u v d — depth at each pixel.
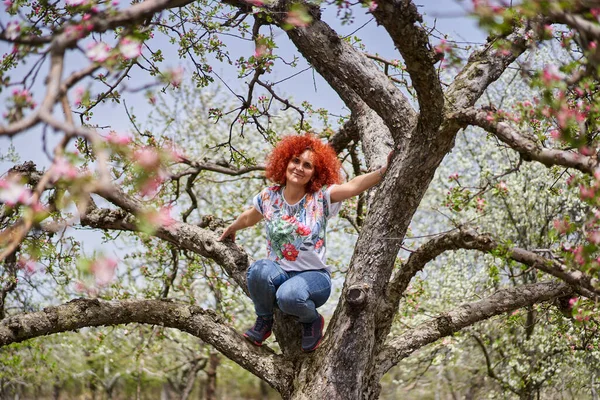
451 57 3.35
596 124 3.56
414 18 3.30
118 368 17.75
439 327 4.77
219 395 23.92
